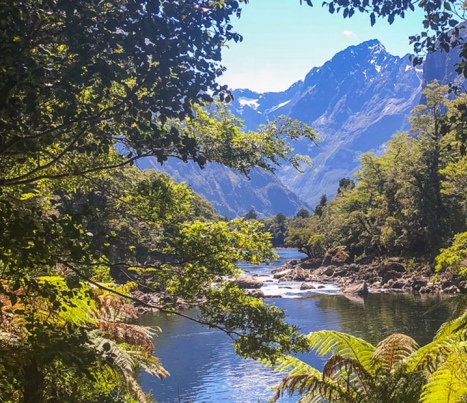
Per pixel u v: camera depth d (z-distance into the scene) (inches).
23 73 145.9
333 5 191.0
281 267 3181.6
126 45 165.9
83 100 195.9
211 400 743.7
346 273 2588.6
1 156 179.6
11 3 149.1
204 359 948.0
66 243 160.1
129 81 212.1
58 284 227.9
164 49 167.0
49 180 294.4
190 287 285.9
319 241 3312.0
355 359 342.3
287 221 6811.0
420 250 2358.5
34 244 158.6
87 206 163.8
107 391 290.2
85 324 286.2
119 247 310.2
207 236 293.0
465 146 205.2
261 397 743.1
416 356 326.3
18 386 209.2
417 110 2292.1
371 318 1305.4
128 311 329.4
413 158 2299.5
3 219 152.9
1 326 236.2
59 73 161.3
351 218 2847.0
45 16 162.9
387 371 340.5
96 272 324.2
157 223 307.0
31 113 157.8
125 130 205.2
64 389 240.1
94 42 161.0
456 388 271.4
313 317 1364.4
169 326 1201.4
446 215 2239.2
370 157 2859.3
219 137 271.7
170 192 303.1
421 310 1392.7
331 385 340.8
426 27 191.3
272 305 297.0
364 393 336.8
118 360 264.4
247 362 924.6
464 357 282.4
